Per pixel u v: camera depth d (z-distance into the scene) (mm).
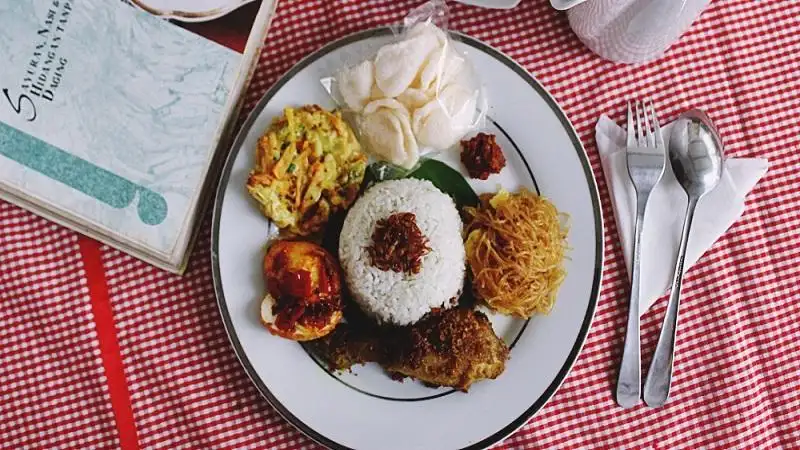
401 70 521
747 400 572
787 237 575
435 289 527
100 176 501
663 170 558
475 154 551
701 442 573
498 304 548
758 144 574
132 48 503
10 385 542
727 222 565
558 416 565
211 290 550
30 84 495
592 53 570
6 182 494
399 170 560
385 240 520
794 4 579
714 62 578
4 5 491
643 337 571
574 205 549
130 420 544
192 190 507
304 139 530
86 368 544
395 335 535
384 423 537
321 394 533
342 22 559
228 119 539
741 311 576
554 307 548
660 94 574
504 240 547
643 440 569
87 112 500
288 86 532
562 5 466
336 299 528
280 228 538
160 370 546
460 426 540
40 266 542
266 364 528
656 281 565
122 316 545
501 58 539
